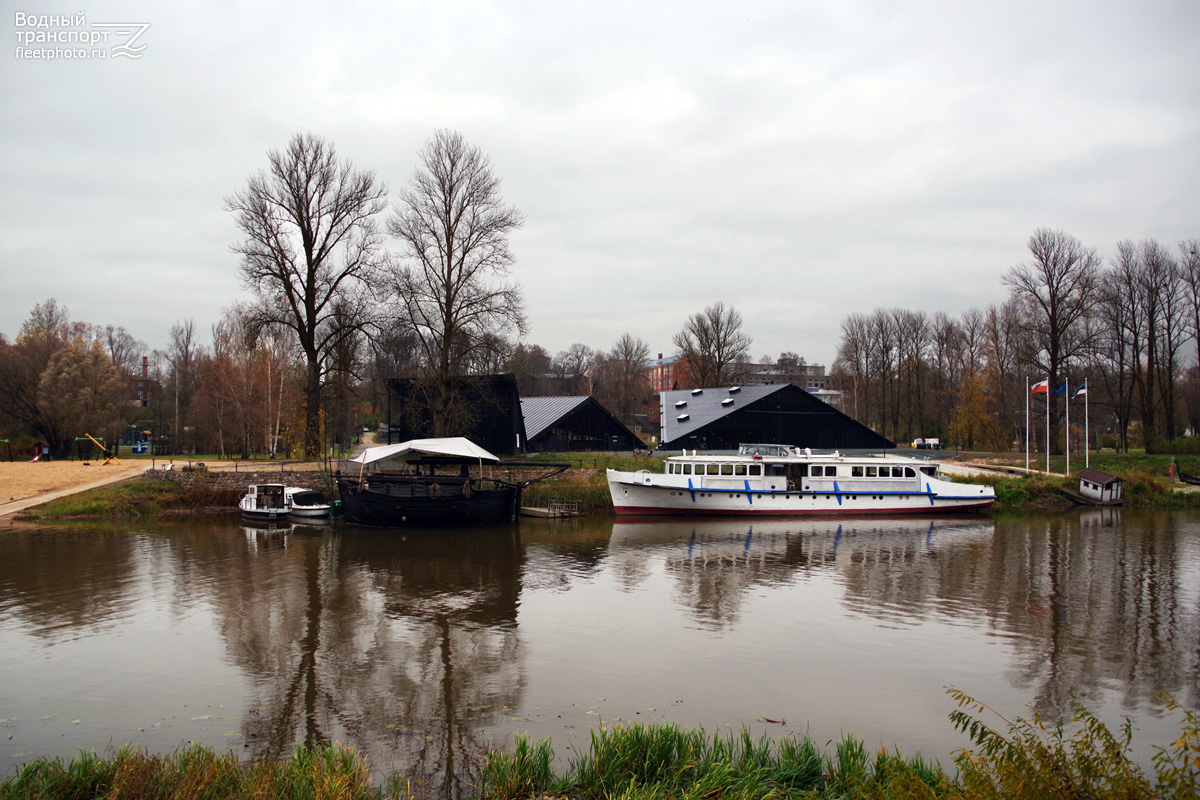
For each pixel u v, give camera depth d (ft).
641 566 98.43
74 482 152.15
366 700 52.06
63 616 72.38
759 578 91.76
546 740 40.52
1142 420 228.63
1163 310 219.61
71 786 35.76
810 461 148.15
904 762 37.78
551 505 148.77
